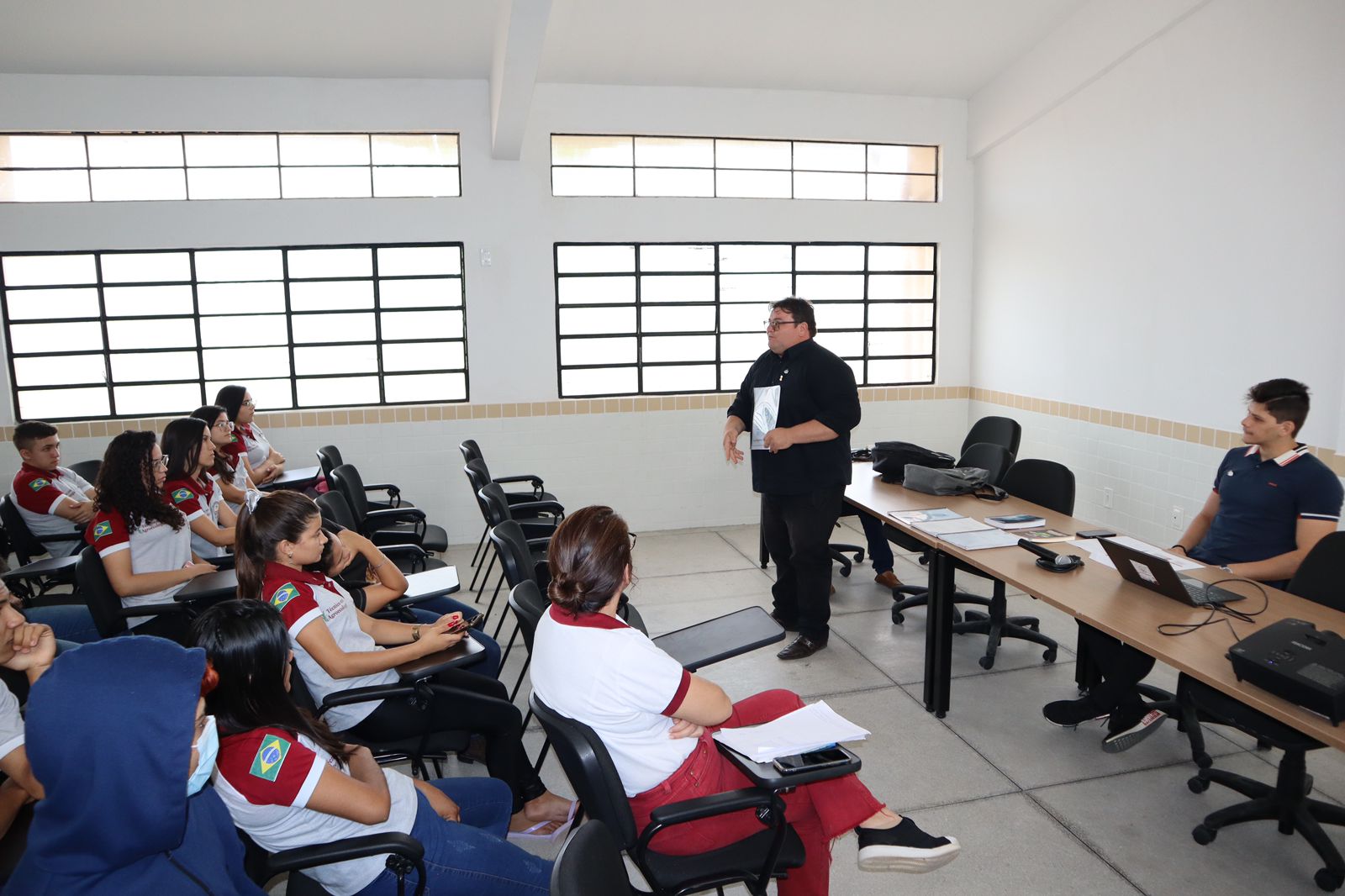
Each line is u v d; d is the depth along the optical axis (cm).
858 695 339
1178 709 285
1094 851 239
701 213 590
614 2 466
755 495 624
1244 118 418
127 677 114
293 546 211
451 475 581
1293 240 397
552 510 430
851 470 378
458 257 566
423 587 289
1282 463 285
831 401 360
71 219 520
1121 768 283
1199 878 226
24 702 222
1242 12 415
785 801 180
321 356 562
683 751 169
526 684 352
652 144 580
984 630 382
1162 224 473
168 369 548
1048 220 562
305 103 528
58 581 391
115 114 510
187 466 331
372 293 561
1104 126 509
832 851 243
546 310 577
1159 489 486
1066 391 556
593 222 574
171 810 115
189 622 301
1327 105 378
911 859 178
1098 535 318
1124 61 490
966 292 647
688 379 611
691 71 550
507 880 169
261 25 464
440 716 228
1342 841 243
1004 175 603
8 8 431
